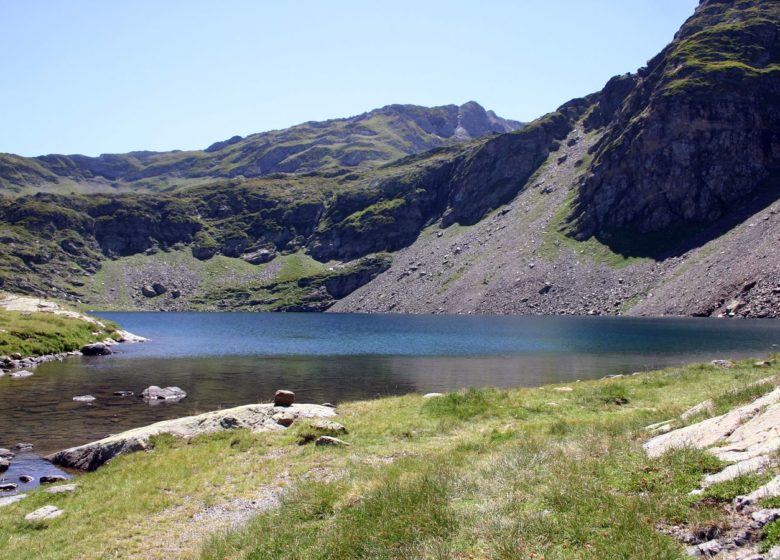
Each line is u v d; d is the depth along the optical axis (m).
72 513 16.38
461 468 15.12
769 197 167.25
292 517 13.41
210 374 56.47
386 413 27.34
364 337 106.38
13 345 63.72
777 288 117.31
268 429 25.55
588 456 13.79
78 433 30.70
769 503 8.48
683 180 182.38
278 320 176.12
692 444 12.18
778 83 189.88
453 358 70.75
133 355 74.81
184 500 16.72
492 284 189.50
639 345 77.75
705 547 8.23
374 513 12.07
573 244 193.00
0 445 28.17
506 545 9.33
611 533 9.12
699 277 140.75
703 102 187.62
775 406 12.02
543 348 79.75
